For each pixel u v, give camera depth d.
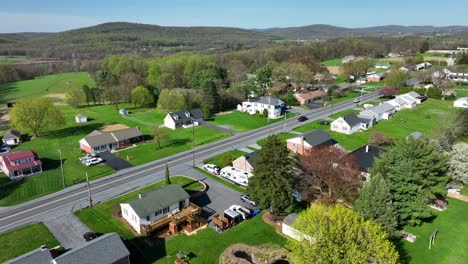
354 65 169.75
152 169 67.81
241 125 98.31
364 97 131.38
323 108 115.69
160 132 81.75
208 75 149.00
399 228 45.75
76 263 34.47
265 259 39.34
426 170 46.50
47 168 69.50
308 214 34.91
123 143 82.25
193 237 44.81
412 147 47.44
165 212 48.91
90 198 53.12
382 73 175.38
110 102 139.25
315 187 52.75
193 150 78.12
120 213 51.03
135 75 156.50
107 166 69.88
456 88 145.12
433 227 46.25
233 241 43.75
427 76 143.50
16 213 51.72
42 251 36.09
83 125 104.06
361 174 54.88
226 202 54.25
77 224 48.31
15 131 90.31
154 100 129.50
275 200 44.97
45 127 94.19
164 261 40.00
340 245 31.50
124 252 37.47
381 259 31.20
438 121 97.19
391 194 44.12
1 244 43.59
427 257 40.16
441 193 47.41
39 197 56.88
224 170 63.78
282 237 44.31
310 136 73.69
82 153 78.50
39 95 158.00
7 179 64.06
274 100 110.75
